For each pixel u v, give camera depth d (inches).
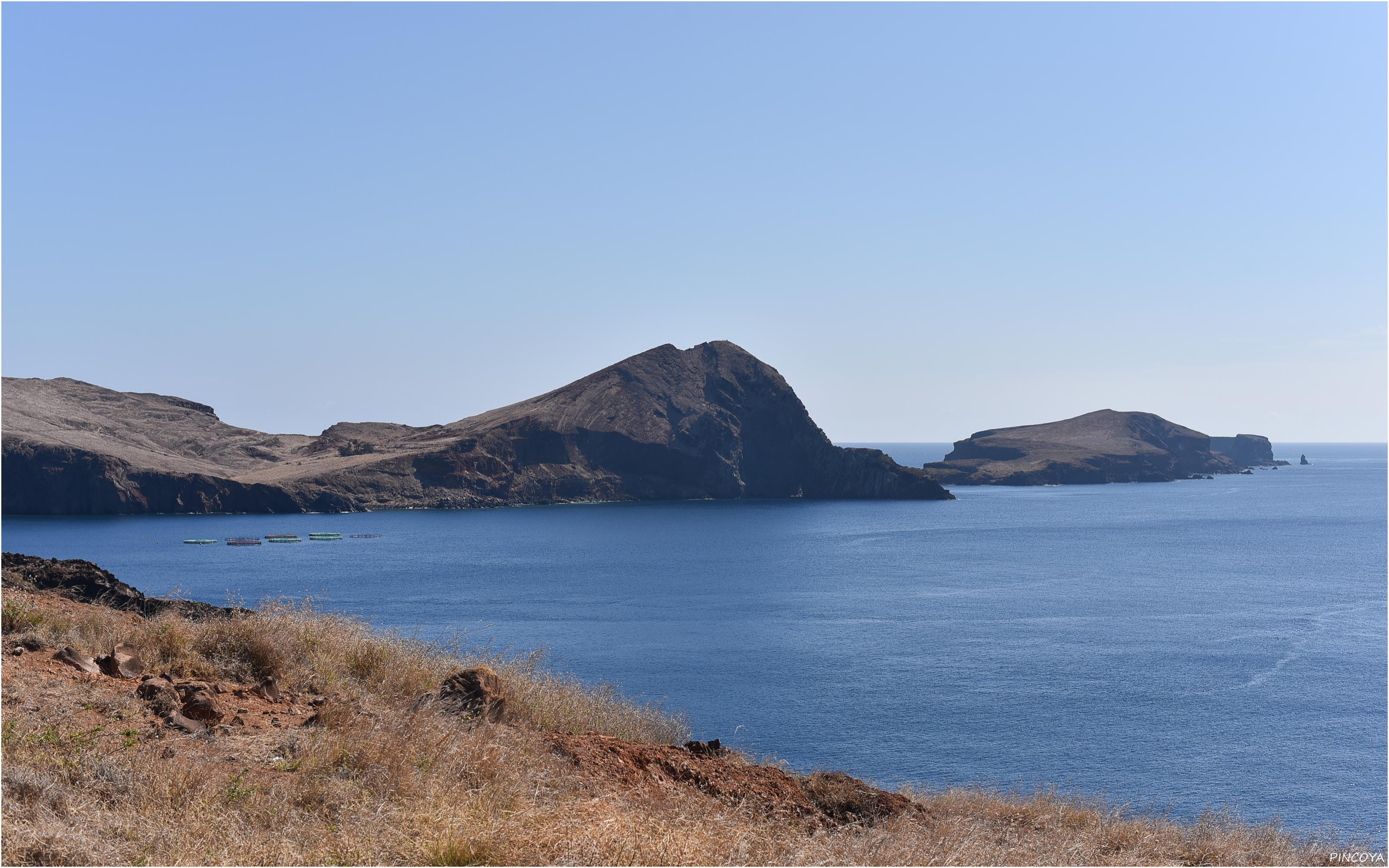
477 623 3243.1
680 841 259.6
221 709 354.9
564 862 237.9
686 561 5610.2
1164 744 1729.8
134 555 5792.3
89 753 270.8
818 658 2635.3
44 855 213.3
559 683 520.4
